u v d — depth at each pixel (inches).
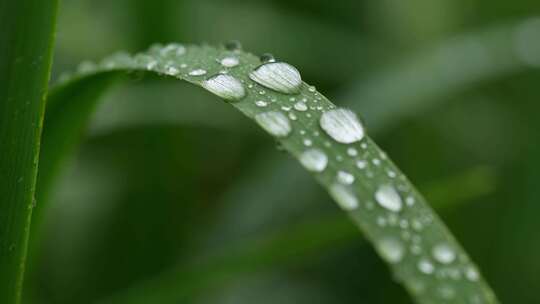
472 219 9.9
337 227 7.0
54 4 5.5
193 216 9.3
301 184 9.1
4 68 5.5
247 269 7.1
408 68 10.0
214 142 10.9
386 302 9.5
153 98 9.1
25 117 5.5
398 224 5.5
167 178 9.0
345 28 11.5
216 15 11.1
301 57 11.0
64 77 6.5
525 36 10.4
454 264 5.5
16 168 5.5
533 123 10.7
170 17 8.7
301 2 11.6
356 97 9.8
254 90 5.7
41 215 6.4
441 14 11.1
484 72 10.0
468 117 11.1
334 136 5.6
